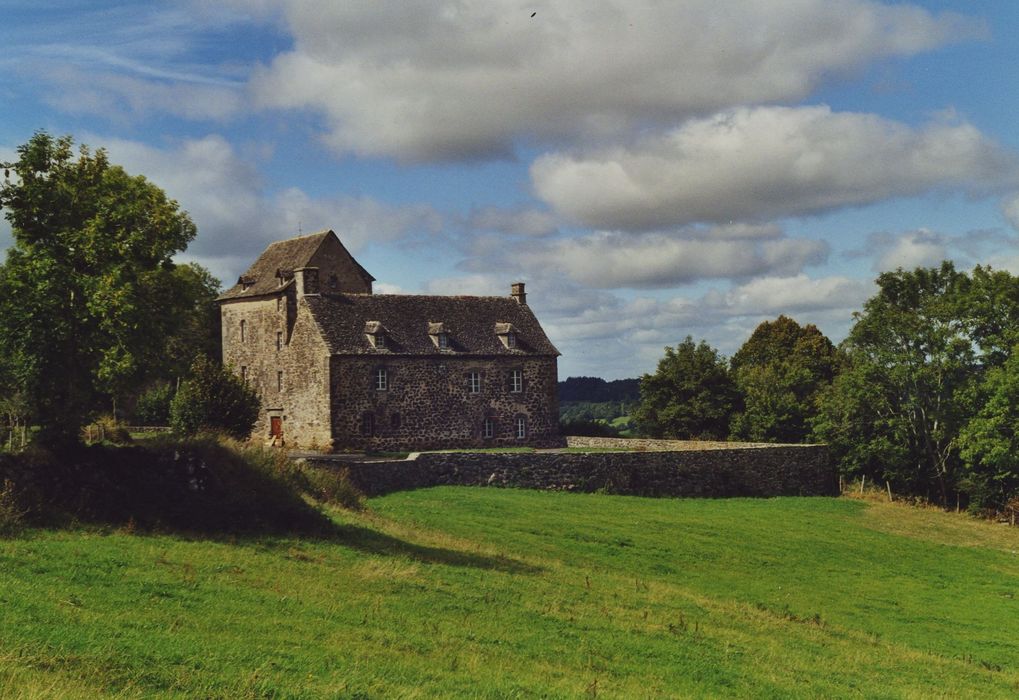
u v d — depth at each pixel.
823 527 47.12
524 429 69.19
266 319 70.06
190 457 28.84
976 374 62.25
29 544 21.41
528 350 69.81
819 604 30.86
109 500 26.14
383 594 22.00
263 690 13.62
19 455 25.94
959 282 65.62
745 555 37.91
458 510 40.09
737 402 79.56
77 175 29.27
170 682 13.48
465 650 18.17
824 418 64.25
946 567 41.00
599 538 37.19
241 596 19.55
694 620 24.41
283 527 28.31
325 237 72.94
